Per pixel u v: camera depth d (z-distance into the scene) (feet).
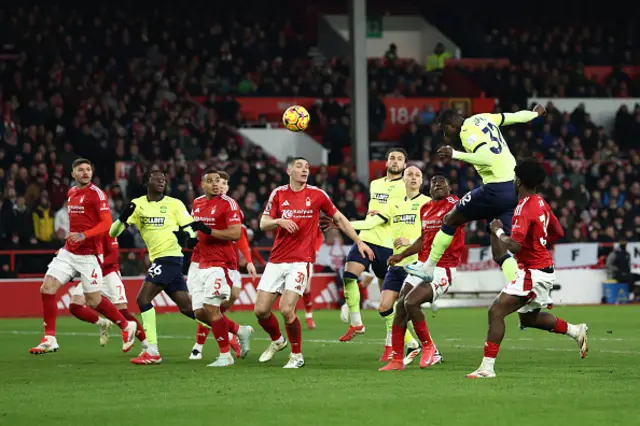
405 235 87.76
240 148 202.80
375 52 276.62
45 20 220.02
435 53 262.26
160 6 252.42
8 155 181.37
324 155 220.23
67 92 200.23
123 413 52.80
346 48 266.36
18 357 90.02
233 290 86.89
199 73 228.84
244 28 243.60
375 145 234.79
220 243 80.48
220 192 81.25
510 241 65.21
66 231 166.81
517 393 58.70
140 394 60.80
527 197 66.08
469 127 72.02
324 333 120.37
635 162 218.59
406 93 241.55
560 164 212.64
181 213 86.43
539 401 55.21
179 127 200.85
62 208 167.53
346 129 221.25
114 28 227.81
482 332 118.21
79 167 89.56
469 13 278.46
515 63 264.11
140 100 207.41
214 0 258.98
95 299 89.45
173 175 183.11
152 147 190.60
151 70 219.82
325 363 81.41
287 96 234.17
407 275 83.51
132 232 172.04
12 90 199.62
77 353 94.43
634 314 152.35
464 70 250.16
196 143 197.47
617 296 187.42
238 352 87.71
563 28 276.62
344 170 194.29
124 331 89.92
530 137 221.25
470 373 71.00
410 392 59.77
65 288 162.09
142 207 86.28
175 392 61.46
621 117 234.99
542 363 78.28
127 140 192.85
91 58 217.15
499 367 74.95
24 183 170.91
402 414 51.11
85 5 245.65
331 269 179.32
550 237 69.31
